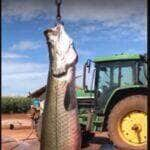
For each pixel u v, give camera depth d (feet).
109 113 41.86
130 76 42.06
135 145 39.63
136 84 41.70
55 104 12.36
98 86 43.34
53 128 12.35
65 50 12.42
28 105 117.80
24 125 64.13
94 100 43.21
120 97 40.98
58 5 12.62
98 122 42.42
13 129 63.05
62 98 12.31
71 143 12.32
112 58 42.75
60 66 12.33
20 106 118.83
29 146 28.94
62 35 12.49
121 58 42.29
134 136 39.86
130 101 39.81
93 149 39.34
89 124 42.16
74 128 12.35
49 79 12.50
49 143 12.41
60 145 12.32
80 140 12.48
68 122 12.32
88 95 43.50
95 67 43.60
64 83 12.34
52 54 12.45
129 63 42.16
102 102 43.01
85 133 41.34
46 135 12.45
